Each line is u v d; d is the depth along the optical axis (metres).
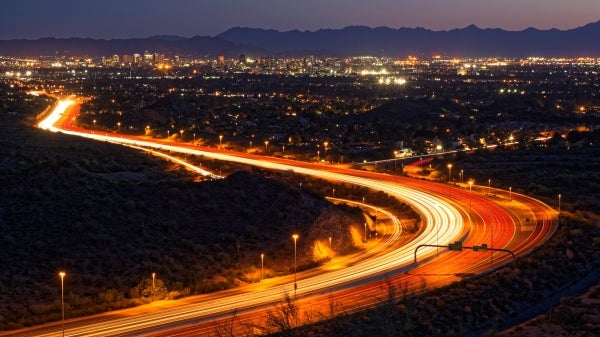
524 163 141.88
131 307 58.53
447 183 119.44
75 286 62.28
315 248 77.56
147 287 62.06
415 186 115.81
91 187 84.06
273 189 91.75
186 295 62.44
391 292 36.38
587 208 100.25
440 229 88.69
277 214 83.62
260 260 73.38
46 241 69.94
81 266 66.19
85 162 113.06
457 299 59.16
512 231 86.50
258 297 61.00
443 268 70.38
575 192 113.00
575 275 70.81
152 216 80.31
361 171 128.62
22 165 103.12
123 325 53.28
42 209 75.88
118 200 81.81
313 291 62.56
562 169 133.62
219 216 83.12
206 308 57.66
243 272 69.88
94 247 70.12
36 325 53.66
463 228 88.62
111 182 89.00
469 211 98.19
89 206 78.31
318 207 87.56
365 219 94.12
